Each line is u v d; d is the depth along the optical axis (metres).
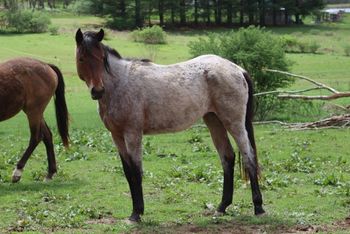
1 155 13.74
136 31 58.81
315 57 47.66
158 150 14.34
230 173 8.84
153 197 9.90
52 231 8.06
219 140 8.89
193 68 8.50
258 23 79.75
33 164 12.96
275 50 20.67
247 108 8.75
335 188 10.41
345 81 32.47
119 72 8.11
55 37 58.19
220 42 22.05
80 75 7.97
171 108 8.23
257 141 15.93
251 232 7.90
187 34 68.88
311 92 27.06
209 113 8.83
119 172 11.95
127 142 8.16
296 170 12.09
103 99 8.11
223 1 77.94
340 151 14.31
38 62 11.55
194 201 9.52
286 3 79.50
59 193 10.23
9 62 11.24
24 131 18.20
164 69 8.41
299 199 9.62
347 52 51.28
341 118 17.89
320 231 7.93
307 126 18.00
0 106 10.92
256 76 20.89
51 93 11.59
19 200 9.77
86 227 8.23
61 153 14.00
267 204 9.34
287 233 7.86
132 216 8.36
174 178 11.27
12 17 63.44
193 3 82.25
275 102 21.14
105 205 9.44
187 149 14.71
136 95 8.09
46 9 92.25
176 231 7.95
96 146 15.02
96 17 80.06
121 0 74.50
